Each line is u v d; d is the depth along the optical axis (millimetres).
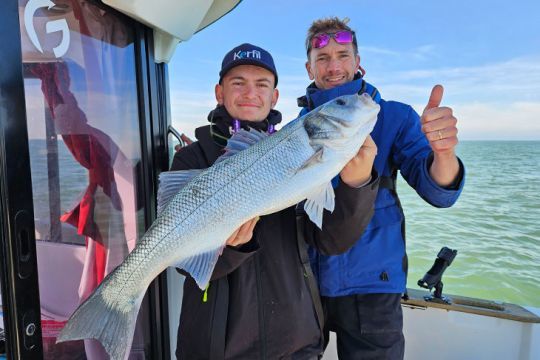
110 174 2145
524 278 6676
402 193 12859
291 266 1808
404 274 2293
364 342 2230
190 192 1631
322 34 2602
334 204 1651
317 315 1895
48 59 1680
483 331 2873
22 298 1257
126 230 2301
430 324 2977
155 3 2064
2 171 1206
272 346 1700
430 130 1653
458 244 8320
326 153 1612
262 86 2068
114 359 1491
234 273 1734
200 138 2014
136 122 2414
